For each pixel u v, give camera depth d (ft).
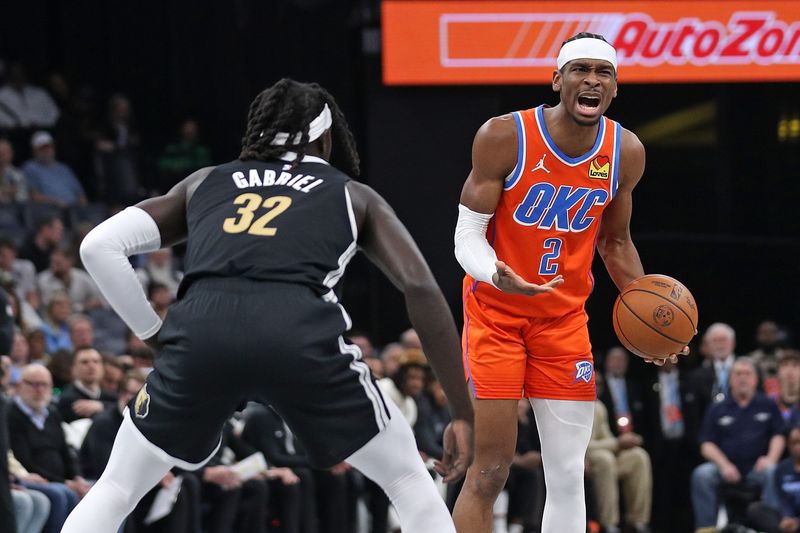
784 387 44.75
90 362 37.29
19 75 65.10
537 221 20.75
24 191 57.06
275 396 15.70
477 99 54.85
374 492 41.60
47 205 56.08
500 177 20.59
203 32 72.64
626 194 21.35
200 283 16.01
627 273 21.74
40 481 33.27
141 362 39.14
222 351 15.43
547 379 21.43
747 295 63.16
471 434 16.02
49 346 43.68
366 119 57.82
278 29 67.92
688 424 47.39
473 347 21.53
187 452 16.03
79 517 16.02
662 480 48.19
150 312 17.11
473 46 53.72
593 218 20.95
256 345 15.40
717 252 63.00
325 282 16.05
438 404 41.68
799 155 62.23
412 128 54.90
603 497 44.42
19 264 47.34
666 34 54.03
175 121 72.90
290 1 67.00
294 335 15.48
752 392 43.75
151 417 15.89
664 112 62.54
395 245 16.26
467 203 20.70
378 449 16.07
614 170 20.71
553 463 21.49
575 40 20.07
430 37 53.72
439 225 55.16
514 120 20.59
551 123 20.47
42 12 75.72
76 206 56.95
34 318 43.78
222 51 71.72
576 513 21.56
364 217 16.57
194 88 73.51
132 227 16.74
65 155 64.23
